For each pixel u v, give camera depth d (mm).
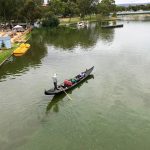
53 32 117562
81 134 29766
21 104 37656
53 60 62938
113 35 101000
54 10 149625
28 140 29016
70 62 60250
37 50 76125
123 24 146000
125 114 33531
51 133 30188
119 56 63250
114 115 33469
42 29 127812
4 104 37906
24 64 59781
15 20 134750
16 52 69688
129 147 27125
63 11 151750
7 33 101188
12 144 28359
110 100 37594
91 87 42531
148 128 30266
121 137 28844
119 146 27359
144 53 64750
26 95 40688
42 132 30469
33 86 44438
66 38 98375
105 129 30516
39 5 148375
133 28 123312
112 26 129375
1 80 48594
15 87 44406
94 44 82500
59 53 71000
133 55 63344
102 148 27172
